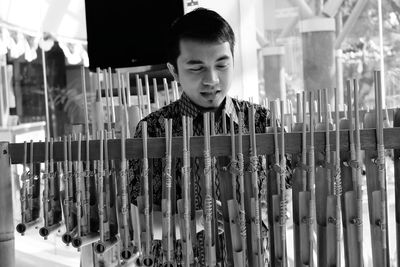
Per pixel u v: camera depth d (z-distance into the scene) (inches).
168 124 36.3
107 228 38.8
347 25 145.6
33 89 159.3
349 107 36.1
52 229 39.8
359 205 36.0
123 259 39.8
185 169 36.3
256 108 48.4
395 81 136.7
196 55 41.4
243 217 36.0
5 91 148.3
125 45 97.4
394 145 35.4
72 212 39.4
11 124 150.2
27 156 39.0
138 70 96.7
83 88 51.3
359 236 36.1
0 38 121.0
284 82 150.3
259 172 42.7
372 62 143.2
